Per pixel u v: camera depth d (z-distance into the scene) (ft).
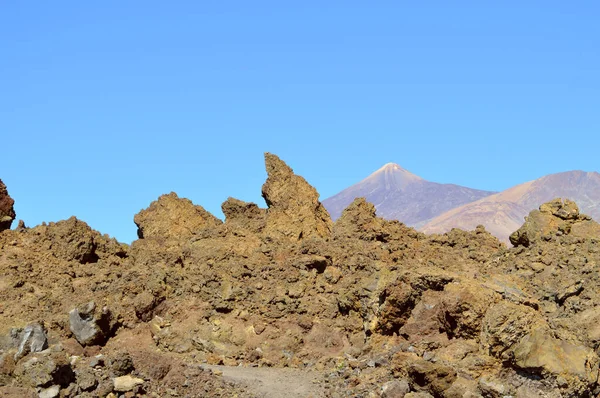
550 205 203.51
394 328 173.78
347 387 154.92
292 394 153.38
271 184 229.45
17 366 145.28
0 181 213.05
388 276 189.26
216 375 161.38
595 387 148.46
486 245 208.33
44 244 202.49
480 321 156.25
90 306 178.40
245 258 207.10
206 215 233.14
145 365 155.12
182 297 193.47
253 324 188.24
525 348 146.82
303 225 221.05
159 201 231.91
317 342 184.85
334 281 197.16
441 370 146.82
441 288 168.14
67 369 145.69
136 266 200.95
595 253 187.83
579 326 163.22
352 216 220.43
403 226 220.43
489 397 144.97
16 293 184.85
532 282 180.96
